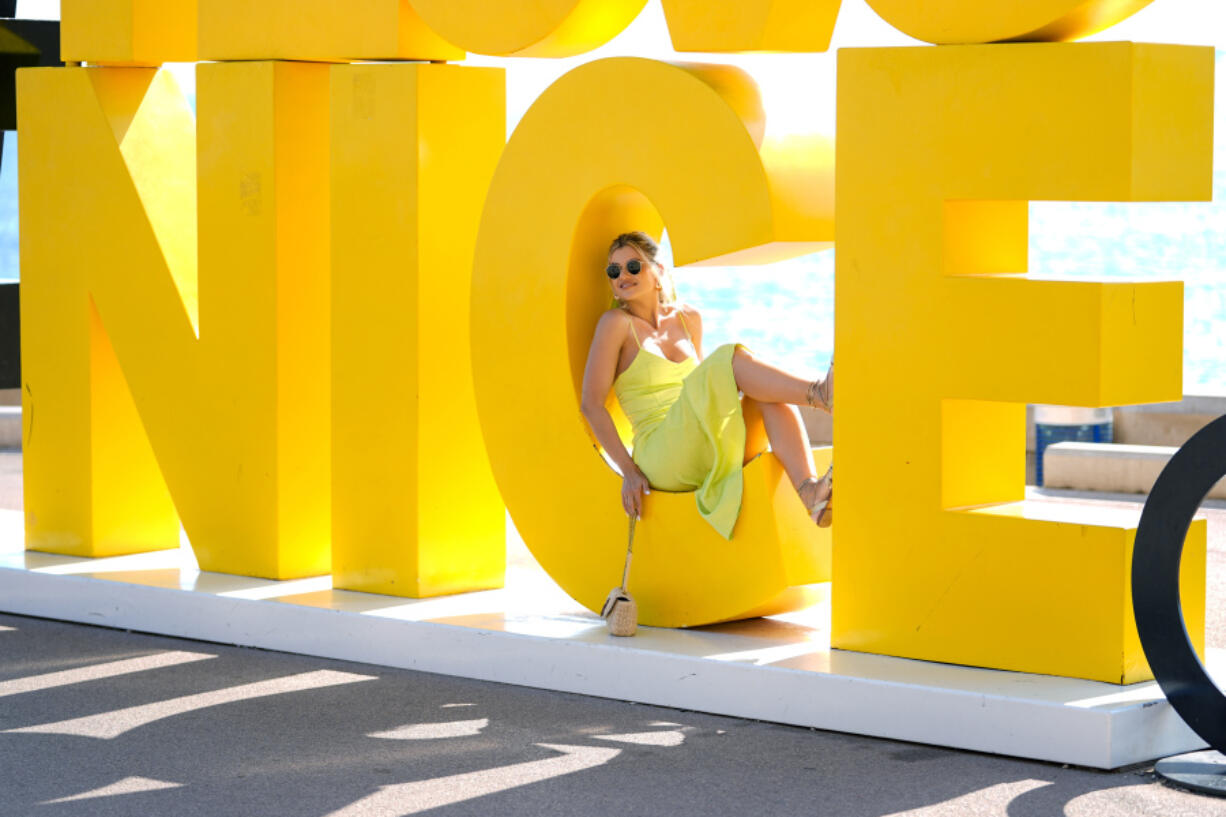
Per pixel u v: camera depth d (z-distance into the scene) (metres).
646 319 5.20
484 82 5.52
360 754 4.16
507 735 4.32
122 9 5.98
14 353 9.29
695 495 4.91
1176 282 4.30
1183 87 4.19
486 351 5.33
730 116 4.67
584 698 4.73
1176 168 4.20
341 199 5.55
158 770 4.04
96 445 6.29
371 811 3.71
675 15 4.83
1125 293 4.14
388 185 5.43
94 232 6.18
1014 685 4.18
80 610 5.87
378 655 5.18
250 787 3.89
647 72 4.87
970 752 4.11
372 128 5.45
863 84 4.47
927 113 4.36
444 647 5.04
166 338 6.00
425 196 5.38
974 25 4.27
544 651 4.83
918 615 4.48
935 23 4.34
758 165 4.60
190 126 6.28
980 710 4.09
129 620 5.75
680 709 4.58
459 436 5.52
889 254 4.46
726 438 4.83
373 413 5.52
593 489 5.13
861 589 4.59
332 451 5.63
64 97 6.25
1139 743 3.98
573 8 4.90
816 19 4.71
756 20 4.62
